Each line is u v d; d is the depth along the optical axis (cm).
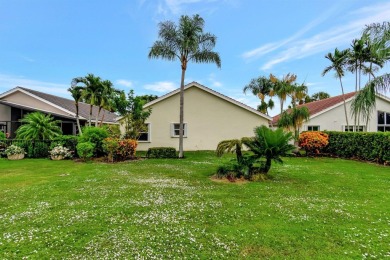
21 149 1564
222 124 2064
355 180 909
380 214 540
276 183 857
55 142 1595
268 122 2117
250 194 707
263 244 403
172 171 1098
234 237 427
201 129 2047
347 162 1433
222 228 464
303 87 2152
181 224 482
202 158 1578
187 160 1484
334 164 1344
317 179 925
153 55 1653
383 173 1062
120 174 1020
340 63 2173
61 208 572
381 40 1124
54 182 850
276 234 439
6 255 362
